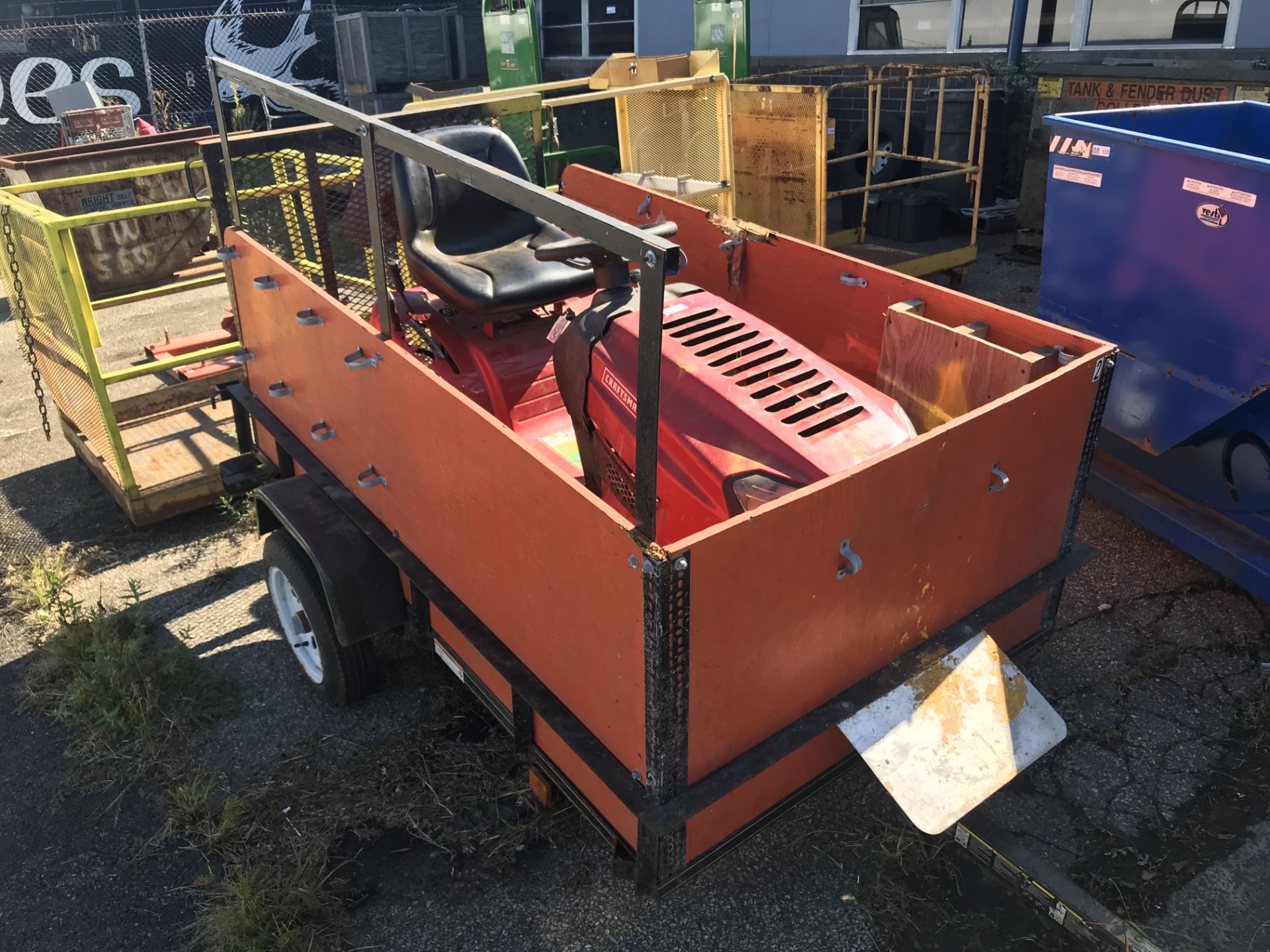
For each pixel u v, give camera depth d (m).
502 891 2.77
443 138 3.76
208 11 14.80
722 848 2.25
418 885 2.81
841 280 3.41
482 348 3.41
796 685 2.21
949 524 2.40
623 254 1.64
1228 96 6.74
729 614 1.94
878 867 2.81
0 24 14.29
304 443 3.54
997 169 8.88
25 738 3.48
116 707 3.46
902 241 7.89
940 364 2.98
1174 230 3.77
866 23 9.77
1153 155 3.77
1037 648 3.06
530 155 4.73
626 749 2.09
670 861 2.13
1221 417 3.77
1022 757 2.41
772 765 2.17
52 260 4.22
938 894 2.72
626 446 2.78
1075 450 2.70
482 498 2.35
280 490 3.30
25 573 4.40
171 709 3.48
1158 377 4.00
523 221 3.96
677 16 10.94
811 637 2.18
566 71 12.77
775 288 3.71
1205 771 3.10
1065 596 3.94
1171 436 4.00
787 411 2.55
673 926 2.65
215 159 3.81
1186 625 3.75
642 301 1.63
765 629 2.05
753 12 10.76
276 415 3.77
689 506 2.62
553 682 2.32
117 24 13.66
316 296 2.95
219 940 2.65
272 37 15.27
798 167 6.92
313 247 4.11
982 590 2.65
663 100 6.26
